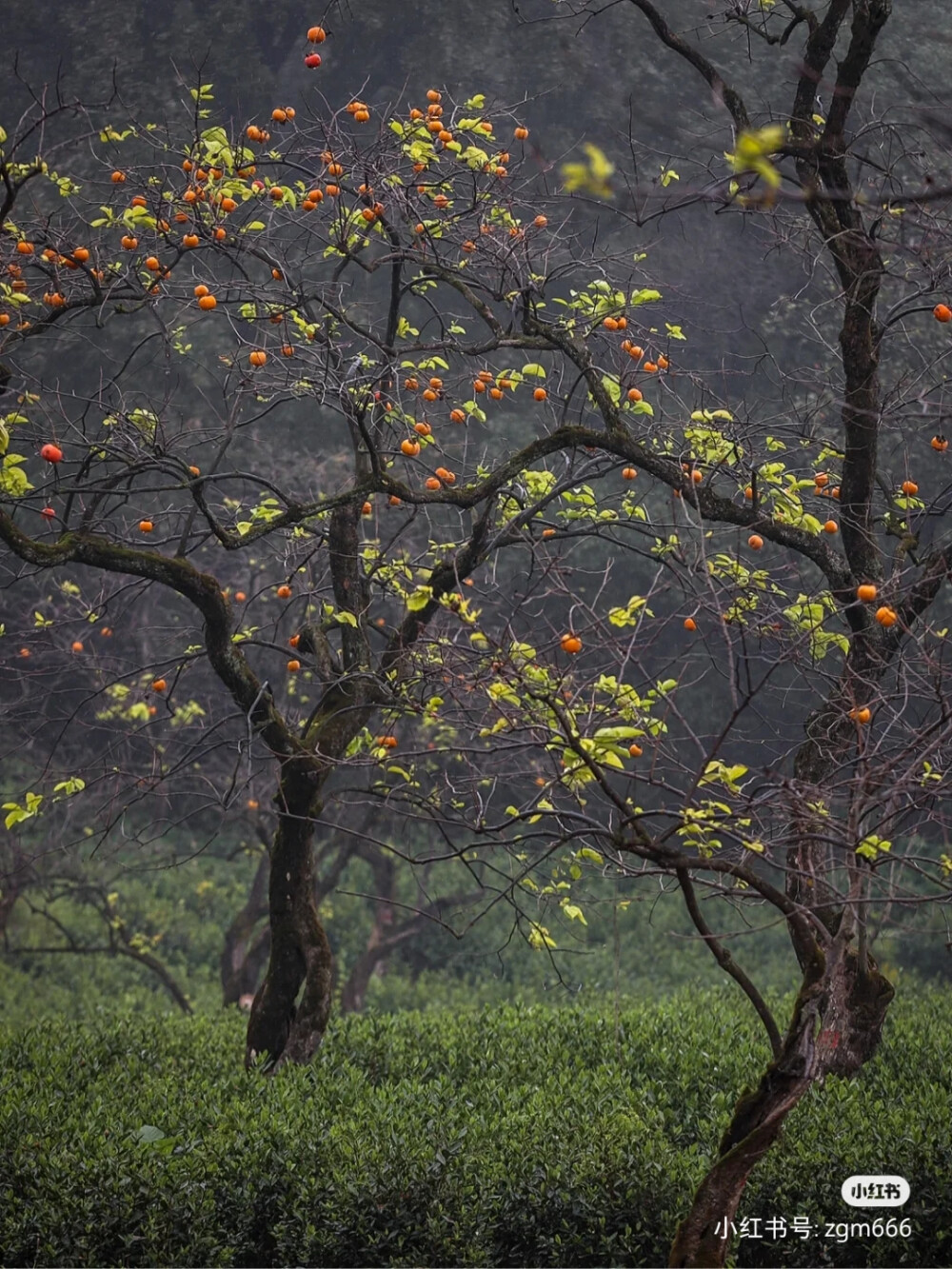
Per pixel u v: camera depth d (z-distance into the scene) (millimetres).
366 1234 9148
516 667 7617
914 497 11609
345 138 11602
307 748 12141
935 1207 9383
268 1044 12641
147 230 12109
